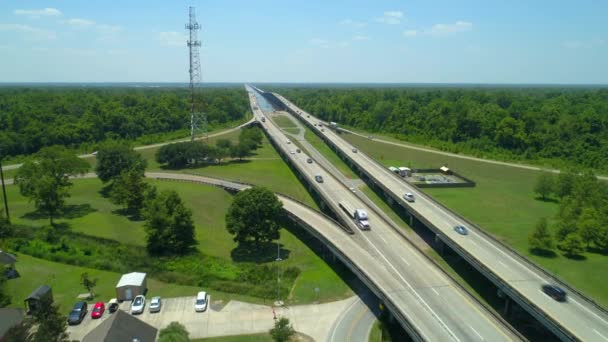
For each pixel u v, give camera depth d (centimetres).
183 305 6869
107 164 12775
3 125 19400
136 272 7769
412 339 5678
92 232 9700
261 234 8906
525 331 6469
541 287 6775
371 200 12606
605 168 16338
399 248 8288
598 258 8806
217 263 8394
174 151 16125
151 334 5528
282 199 11412
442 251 9069
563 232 9262
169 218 8762
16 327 5081
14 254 8519
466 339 5378
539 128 19750
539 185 12588
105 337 4991
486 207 11900
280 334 5675
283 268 8281
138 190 10962
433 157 18538
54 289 7312
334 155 18712
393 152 19588
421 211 10519
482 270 7425
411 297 6400
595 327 5697
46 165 10419
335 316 6619
